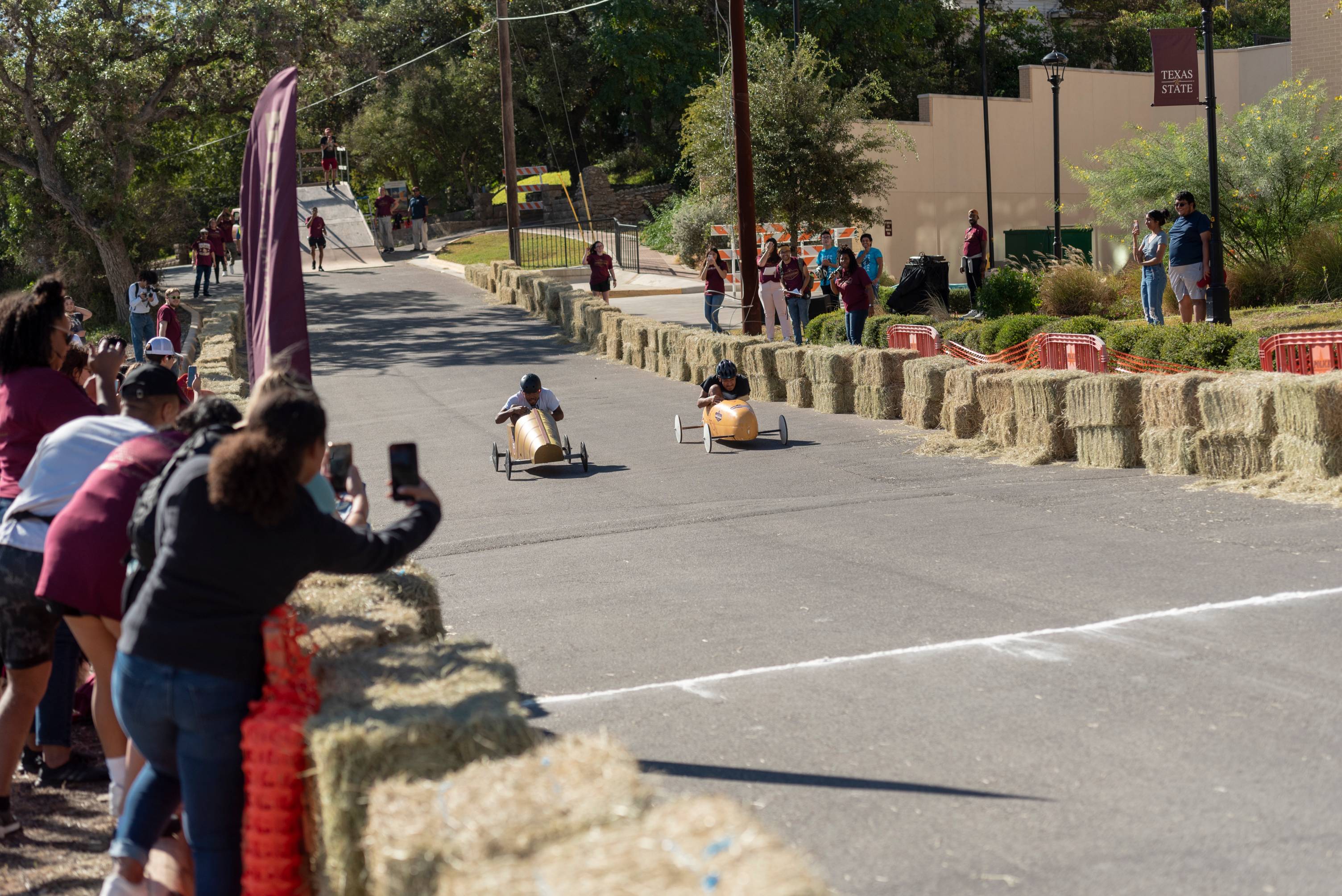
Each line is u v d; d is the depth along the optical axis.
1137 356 14.65
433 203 56.22
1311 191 21.19
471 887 2.48
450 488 13.25
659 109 50.84
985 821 4.24
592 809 2.71
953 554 8.57
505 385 21.41
